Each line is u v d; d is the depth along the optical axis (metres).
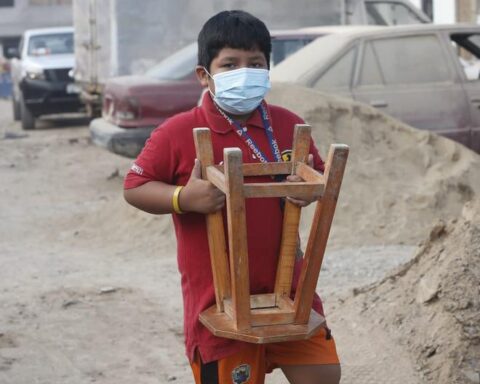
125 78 13.00
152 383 5.54
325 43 11.20
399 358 5.24
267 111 3.55
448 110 10.92
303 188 3.20
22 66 20.38
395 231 8.80
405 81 10.97
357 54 10.95
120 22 15.52
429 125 10.89
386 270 7.67
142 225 9.48
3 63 33.28
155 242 9.15
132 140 12.28
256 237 3.44
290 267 3.44
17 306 7.11
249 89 3.36
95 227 9.91
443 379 4.95
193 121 3.50
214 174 3.28
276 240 3.47
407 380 5.03
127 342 6.26
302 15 15.76
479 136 11.02
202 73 3.55
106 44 16.27
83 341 6.29
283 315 3.33
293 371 3.54
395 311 5.66
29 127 20.75
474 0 19.83
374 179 9.33
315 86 10.73
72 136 19.38
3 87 33.28
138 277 7.96
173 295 7.36
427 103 10.89
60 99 20.12
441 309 5.36
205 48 3.46
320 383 3.52
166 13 15.63
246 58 3.41
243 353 3.45
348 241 8.65
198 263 3.49
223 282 3.41
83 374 5.71
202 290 3.50
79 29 17.89
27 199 12.45
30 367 5.82
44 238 9.84
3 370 5.76
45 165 15.58
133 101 12.24
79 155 16.58
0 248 9.38
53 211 11.41
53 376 5.68
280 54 12.18
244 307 3.27
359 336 5.61
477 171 9.53
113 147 12.36
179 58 13.07
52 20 37.22
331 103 9.77
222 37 3.40
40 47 21.23
